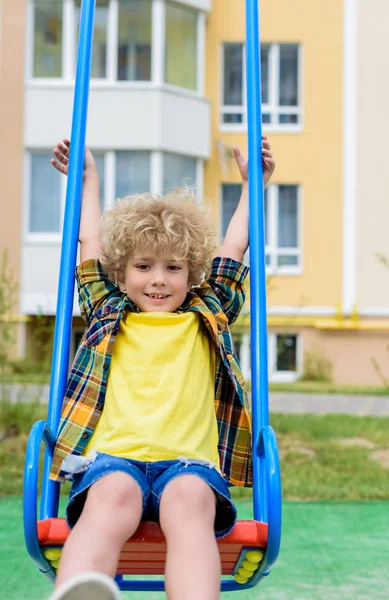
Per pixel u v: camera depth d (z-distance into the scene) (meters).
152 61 13.28
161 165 13.14
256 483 2.53
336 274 13.89
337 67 14.02
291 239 14.05
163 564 2.37
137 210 2.69
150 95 13.09
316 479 5.58
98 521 2.12
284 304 13.87
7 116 13.32
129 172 13.20
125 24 13.33
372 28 13.97
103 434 2.44
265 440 2.33
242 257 3.00
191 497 2.19
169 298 2.66
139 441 2.35
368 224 13.89
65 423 2.49
